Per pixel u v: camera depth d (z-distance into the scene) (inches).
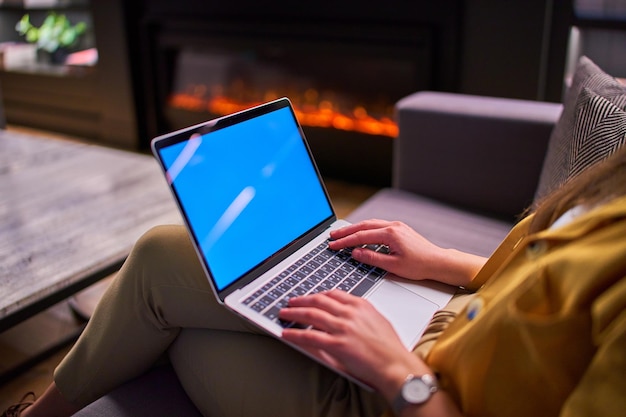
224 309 35.8
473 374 25.6
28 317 48.4
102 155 84.3
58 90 153.6
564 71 95.0
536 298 24.5
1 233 59.0
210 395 35.6
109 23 136.4
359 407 31.0
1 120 112.6
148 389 38.9
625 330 20.6
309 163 44.4
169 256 36.0
